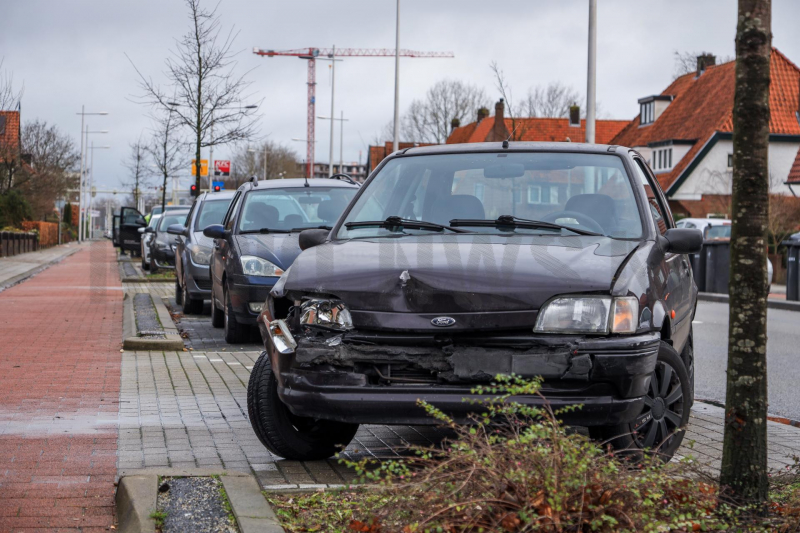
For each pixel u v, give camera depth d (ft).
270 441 17.79
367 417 15.44
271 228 39.60
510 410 13.37
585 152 20.12
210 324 46.62
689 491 12.59
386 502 12.26
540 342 15.05
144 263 104.37
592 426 15.78
